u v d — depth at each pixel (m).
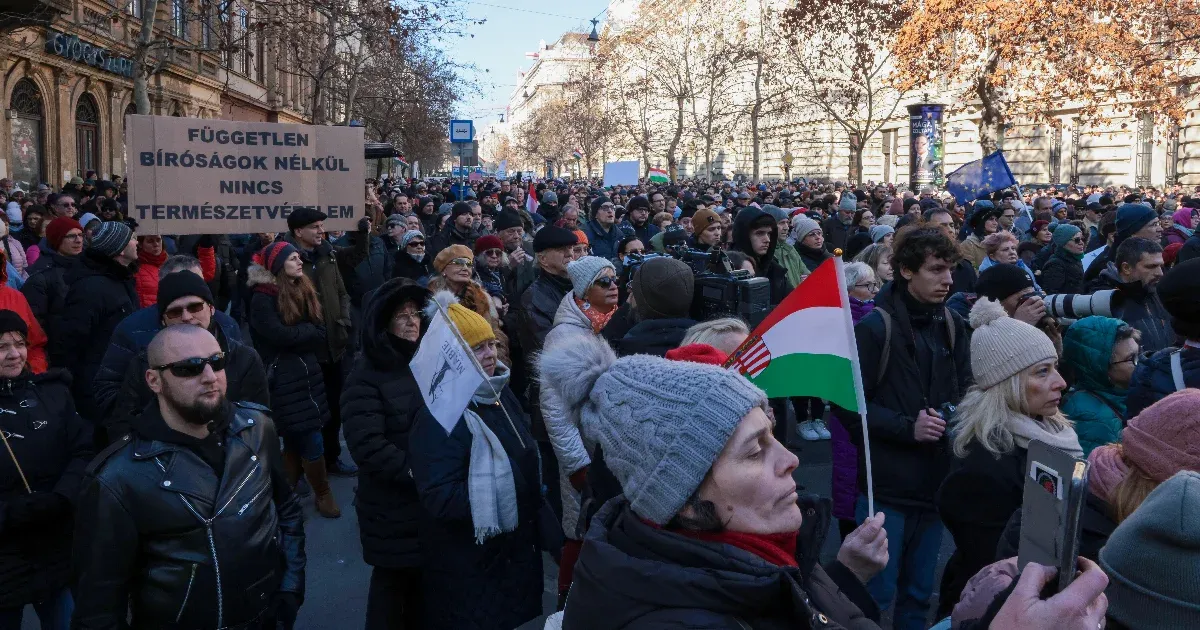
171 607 3.10
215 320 5.24
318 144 8.10
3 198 15.23
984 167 14.66
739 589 1.55
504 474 3.55
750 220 7.79
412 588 4.25
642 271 4.26
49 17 20.20
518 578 3.70
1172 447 2.41
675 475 1.66
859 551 2.27
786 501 1.72
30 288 7.11
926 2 27.08
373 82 43.06
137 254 6.86
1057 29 26.09
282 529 3.52
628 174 29.45
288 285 6.38
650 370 1.78
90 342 6.16
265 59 47.69
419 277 9.22
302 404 6.39
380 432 4.18
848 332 2.57
